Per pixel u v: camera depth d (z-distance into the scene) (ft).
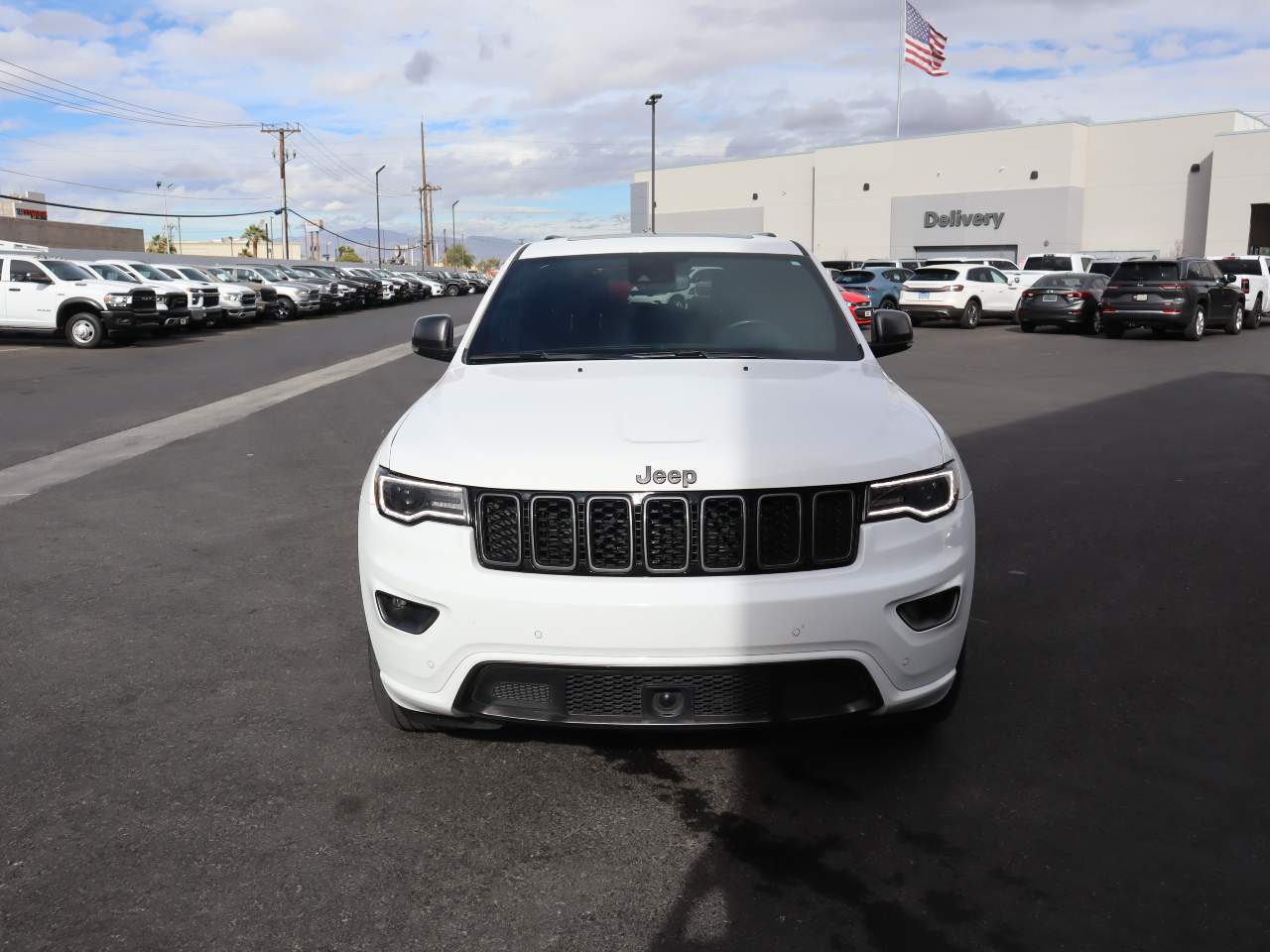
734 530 9.17
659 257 14.55
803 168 215.72
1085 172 180.45
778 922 8.10
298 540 19.36
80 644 14.10
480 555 9.37
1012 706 12.10
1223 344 66.23
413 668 9.61
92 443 30.09
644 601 8.91
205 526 20.49
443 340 14.24
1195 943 7.82
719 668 9.02
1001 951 7.75
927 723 10.99
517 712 9.42
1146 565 17.65
